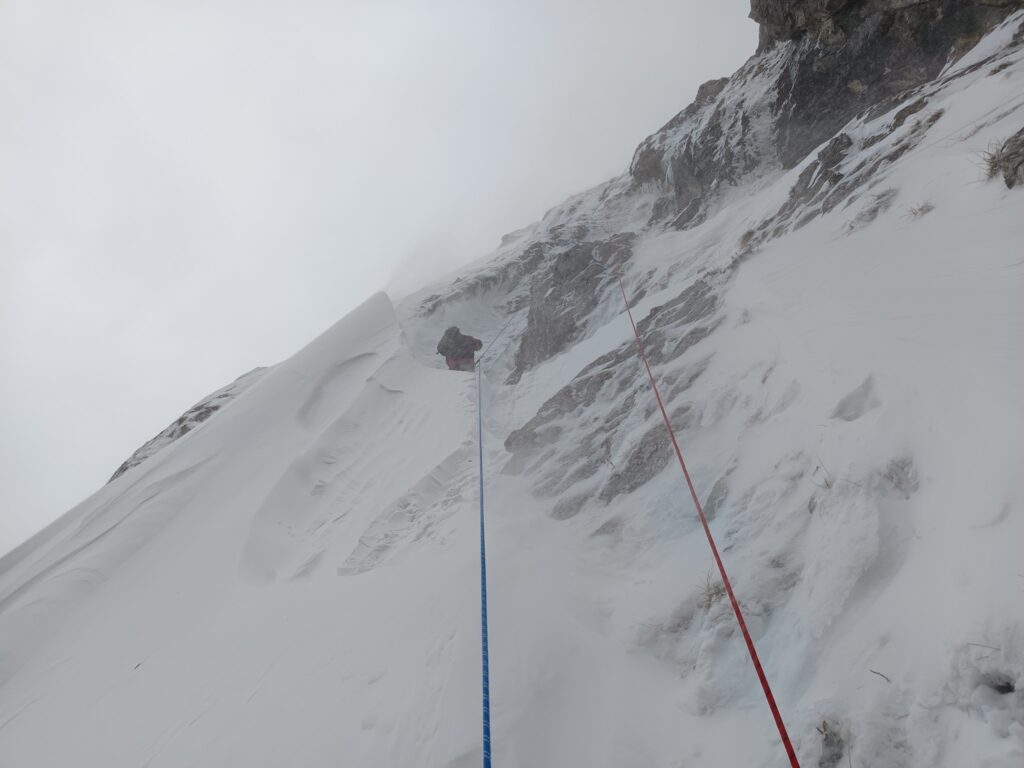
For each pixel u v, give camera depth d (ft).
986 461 12.24
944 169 23.06
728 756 12.68
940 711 10.35
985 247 17.78
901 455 14.69
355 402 58.34
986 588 10.66
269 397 62.49
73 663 39.83
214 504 52.42
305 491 48.88
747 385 23.32
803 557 15.26
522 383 53.78
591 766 14.01
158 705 28.09
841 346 19.38
